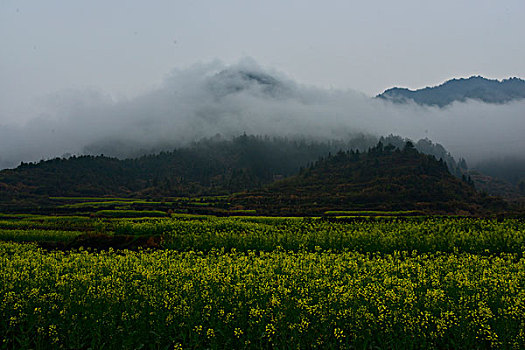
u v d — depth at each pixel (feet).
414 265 61.82
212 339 35.68
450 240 96.78
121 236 122.42
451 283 48.98
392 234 106.32
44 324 39.27
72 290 44.55
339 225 144.66
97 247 118.83
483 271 57.36
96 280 51.70
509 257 80.33
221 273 51.42
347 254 76.89
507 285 47.06
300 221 183.21
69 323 39.37
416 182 375.45
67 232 139.64
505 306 40.24
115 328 37.63
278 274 55.47
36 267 60.59
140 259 69.72
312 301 42.86
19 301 41.98
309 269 56.65
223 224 144.66
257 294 43.80
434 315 38.88
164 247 111.04
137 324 38.73
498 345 34.32
